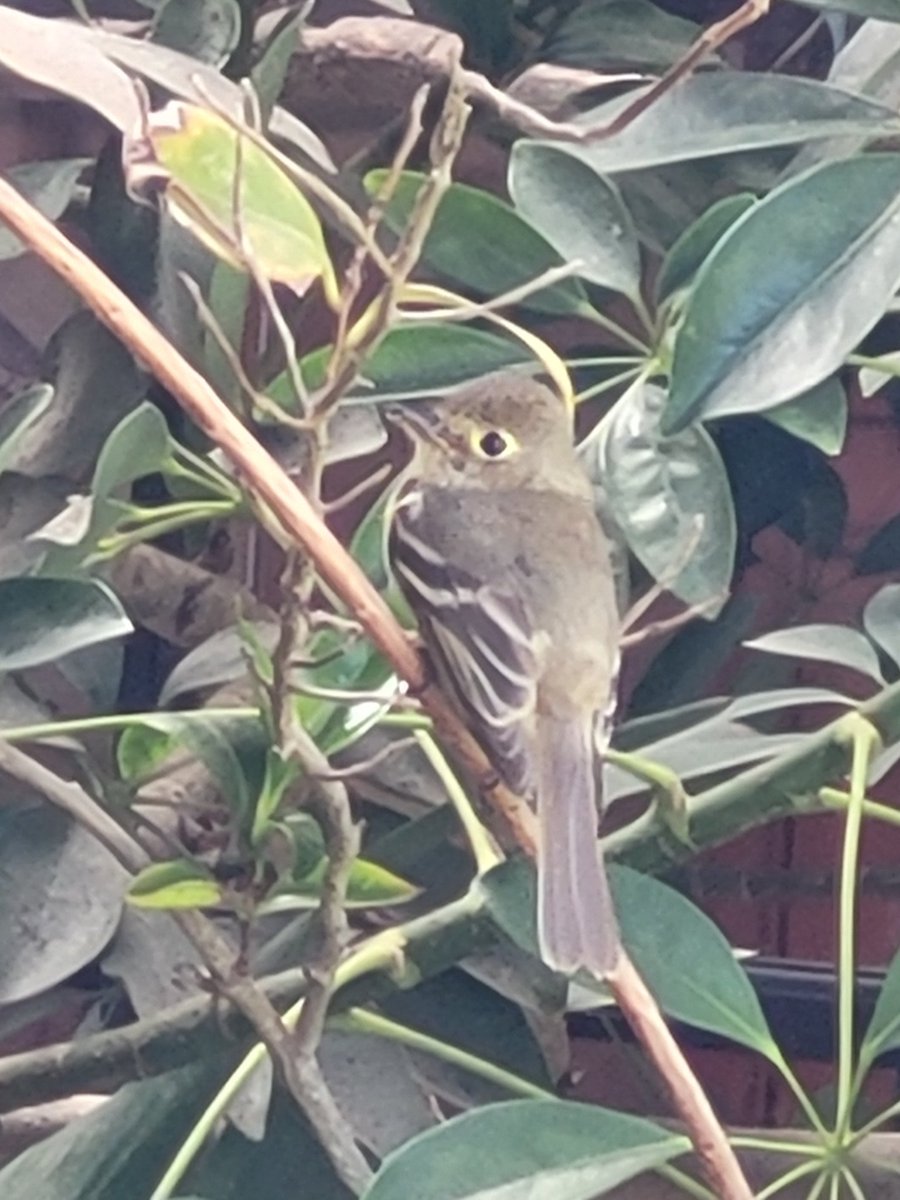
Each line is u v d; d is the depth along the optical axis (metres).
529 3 1.76
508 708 1.25
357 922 1.53
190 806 1.39
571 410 1.29
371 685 1.25
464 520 1.36
